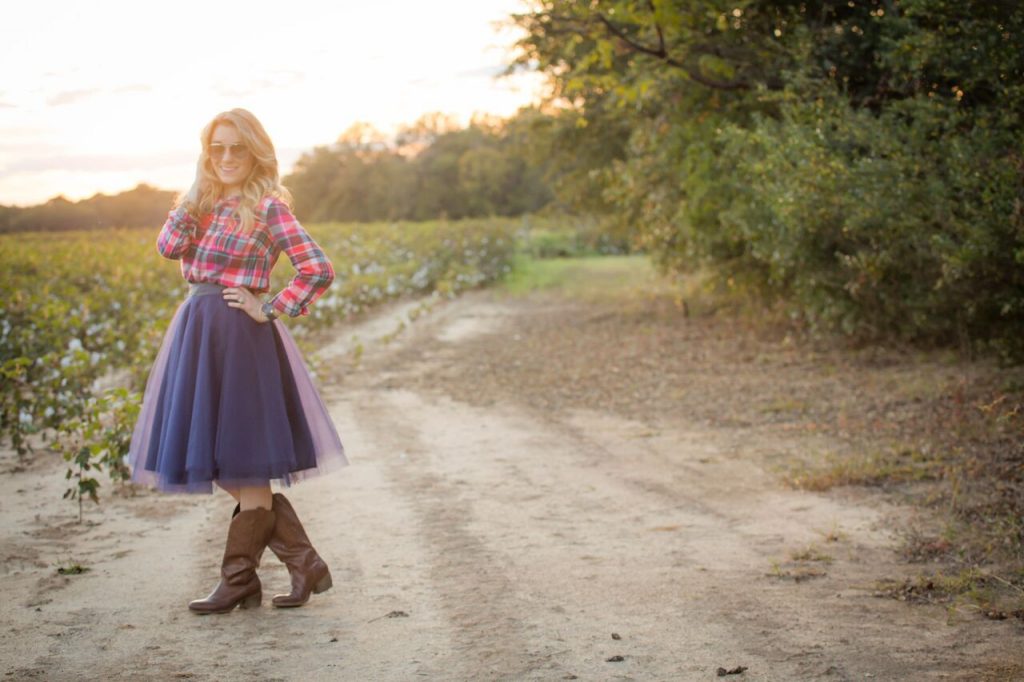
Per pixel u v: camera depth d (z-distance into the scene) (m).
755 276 12.08
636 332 14.16
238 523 3.66
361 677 3.06
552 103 15.94
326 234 30.44
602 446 7.21
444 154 82.81
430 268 23.50
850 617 3.62
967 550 4.40
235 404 3.52
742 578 4.11
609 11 8.59
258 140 3.63
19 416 6.68
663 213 12.92
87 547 4.60
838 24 8.71
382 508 5.39
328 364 11.67
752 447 6.97
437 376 10.92
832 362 10.24
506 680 3.04
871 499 5.40
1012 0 6.16
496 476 6.23
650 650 3.30
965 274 6.73
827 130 7.59
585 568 4.27
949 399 7.83
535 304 19.91
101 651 3.27
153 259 18.77
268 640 3.39
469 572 4.21
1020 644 3.33
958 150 6.32
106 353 9.54
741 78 9.45
